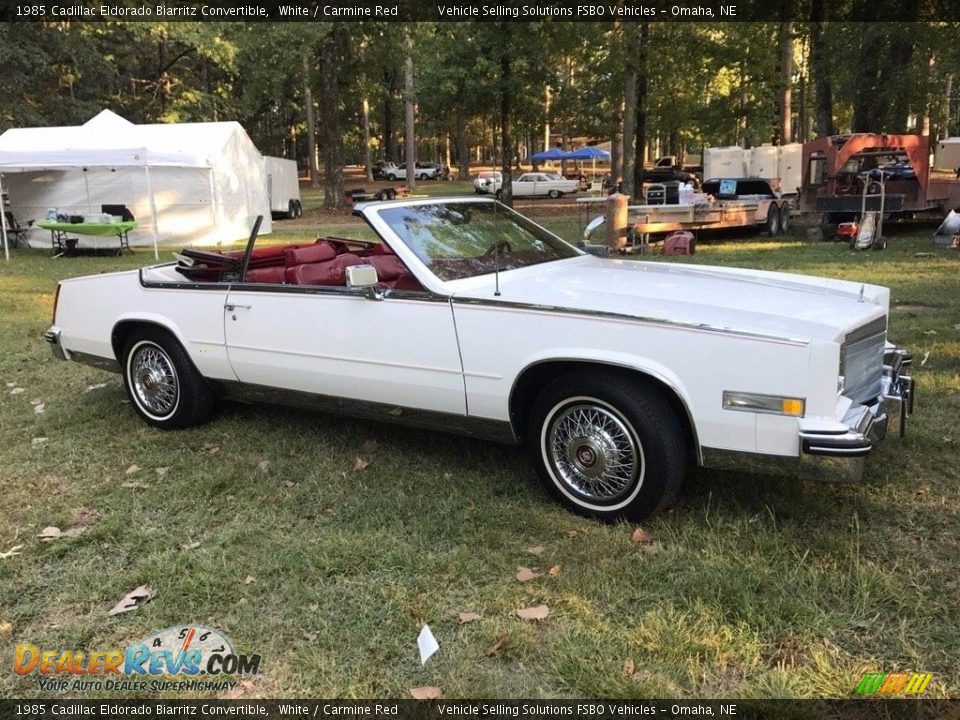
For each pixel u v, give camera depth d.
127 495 4.29
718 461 3.48
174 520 3.99
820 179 16.58
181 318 5.04
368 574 3.42
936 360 6.18
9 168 16.34
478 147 78.31
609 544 3.57
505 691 2.67
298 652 2.90
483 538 3.67
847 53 19.52
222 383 5.08
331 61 28.36
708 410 3.40
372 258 5.20
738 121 30.27
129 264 15.48
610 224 14.12
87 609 3.25
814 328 3.32
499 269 4.42
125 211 18.66
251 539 3.76
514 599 3.18
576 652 2.82
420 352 4.09
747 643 2.83
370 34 27.77
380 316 4.20
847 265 11.33
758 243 15.30
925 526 3.63
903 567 3.29
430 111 24.23
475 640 2.94
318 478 4.43
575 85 26.86
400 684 2.71
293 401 4.82
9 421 5.63
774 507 3.84
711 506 3.89
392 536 3.72
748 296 3.85
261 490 4.29
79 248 17.81
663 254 13.78
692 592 3.14
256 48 25.31
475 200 4.99
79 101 37.41
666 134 37.06
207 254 5.28
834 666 2.71
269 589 3.32
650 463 3.57
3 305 10.45
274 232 21.34
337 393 4.54
